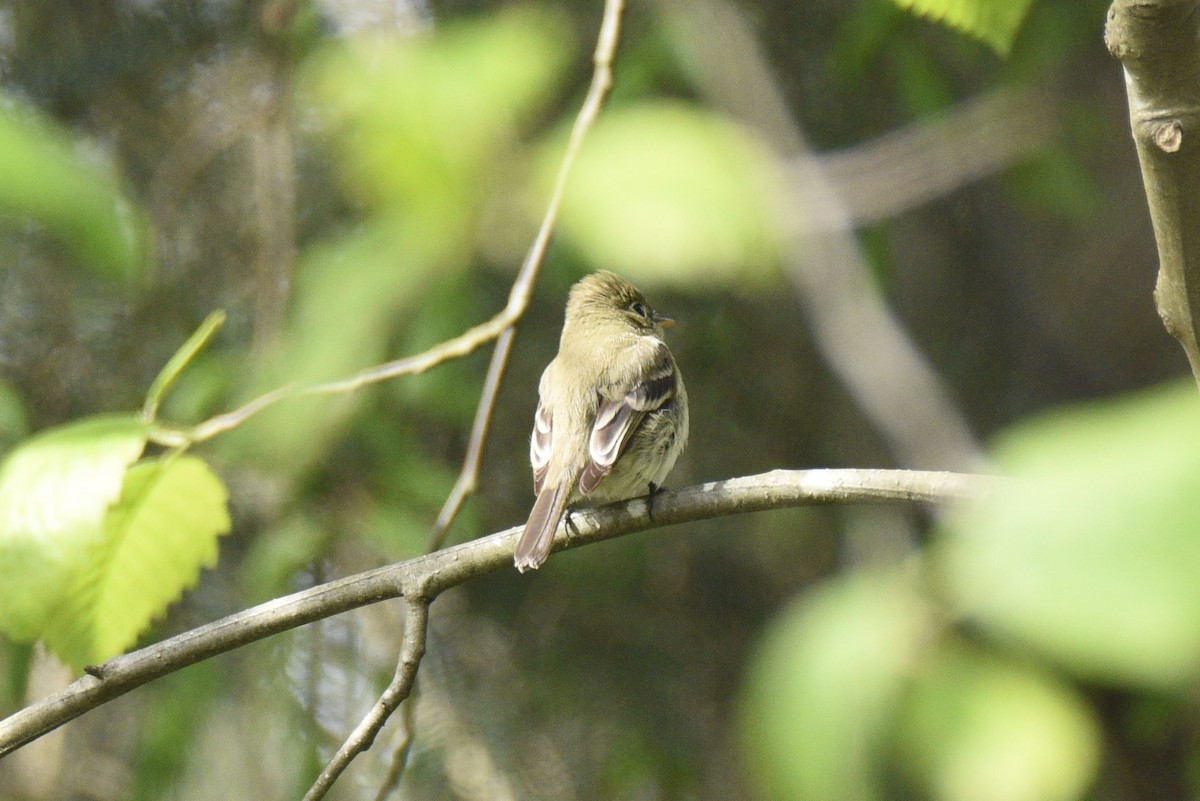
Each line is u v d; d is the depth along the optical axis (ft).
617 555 41.96
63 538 18.75
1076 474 5.78
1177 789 44.16
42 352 37.73
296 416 32.73
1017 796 7.38
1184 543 5.50
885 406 39.93
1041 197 40.01
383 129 17.85
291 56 34.35
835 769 6.59
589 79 35.83
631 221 17.28
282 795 33.06
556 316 42.27
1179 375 55.01
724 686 42.70
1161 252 13.75
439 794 33.47
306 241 36.65
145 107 38.34
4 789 35.88
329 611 23.44
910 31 37.27
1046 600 5.65
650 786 39.06
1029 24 37.65
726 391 45.47
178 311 37.70
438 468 36.83
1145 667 5.48
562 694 38.29
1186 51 12.03
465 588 39.04
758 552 46.03
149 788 32.68
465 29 18.88
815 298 39.99
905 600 7.16
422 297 32.45
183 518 21.29
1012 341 53.11
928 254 51.78
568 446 30.89
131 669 22.53
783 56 43.21
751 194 17.71
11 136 13.28
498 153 18.58
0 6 38.63
